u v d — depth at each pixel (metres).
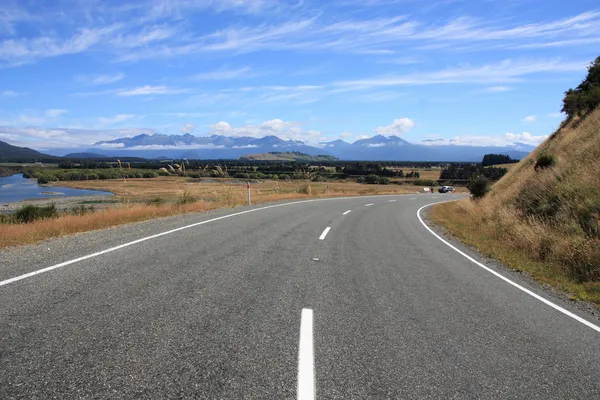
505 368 3.62
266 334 4.02
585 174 13.02
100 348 3.49
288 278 6.33
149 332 3.90
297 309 4.86
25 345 3.48
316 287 5.92
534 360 3.83
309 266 7.30
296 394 2.94
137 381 2.98
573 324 5.05
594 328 4.95
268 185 54.09
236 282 5.90
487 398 3.07
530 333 4.59
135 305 4.65
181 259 7.23
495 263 9.26
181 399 2.78
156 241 9.02
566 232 10.35
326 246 9.66
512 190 19.16
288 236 10.79
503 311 5.39
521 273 8.31
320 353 3.68
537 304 5.91
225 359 3.43
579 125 22.58
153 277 5.91
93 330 3.87
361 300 5.43
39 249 7.81
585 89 27.67
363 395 2.99
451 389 3.17
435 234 13.97
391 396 3.01
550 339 4.43
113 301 4.75
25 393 2.75
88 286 5.32
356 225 14.66
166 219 13.80
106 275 5.91
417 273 7.43
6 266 6.30
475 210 20.53
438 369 3.51
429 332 4.40
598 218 9.95
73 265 6.46
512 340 4.32
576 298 6.46
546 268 8.68
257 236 10.45
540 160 18.86
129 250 7.87
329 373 3.30
